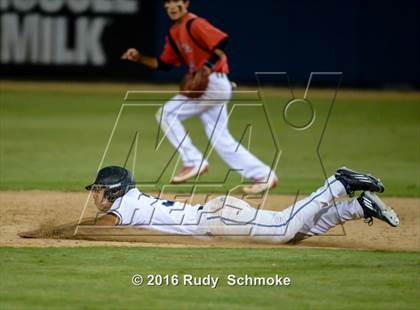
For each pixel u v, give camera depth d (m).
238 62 70.06
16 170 40.94
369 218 26.58
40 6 70.25
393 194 35.94
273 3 69.81
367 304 20.95
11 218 29.81
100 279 22.64
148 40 70.50
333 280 22.88
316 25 70.06
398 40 70.38
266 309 20.53
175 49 36.81
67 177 39.03
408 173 41.97
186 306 20.64
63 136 51.62
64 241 26.62
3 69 70.94
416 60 70.69
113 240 26.86
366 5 70.00
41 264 23.91
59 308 20.36
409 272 23.69
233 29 69.81
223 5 69.50
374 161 45.50
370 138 52.91
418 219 31.02
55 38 70.56
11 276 22.78
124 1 70.38
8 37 70.56
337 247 26.67
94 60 70.88
